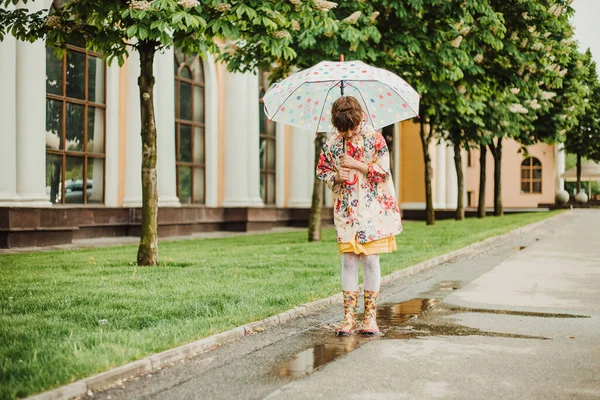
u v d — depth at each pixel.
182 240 17.95
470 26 14.13
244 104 24.33
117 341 4.98
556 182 55.41
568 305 7.08
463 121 21.59
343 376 4.32
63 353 4.62
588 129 51.75
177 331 5.35
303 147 28.33
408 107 6.09
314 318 6.42
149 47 9.70
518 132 24.20
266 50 9.52
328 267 10.15
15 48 14.84
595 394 3.94
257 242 16.67
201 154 23.50
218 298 7.05
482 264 11.26
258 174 25.09
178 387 4.11
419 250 13.09
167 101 20.41
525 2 15.18
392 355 4.89
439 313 6.62
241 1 8.91
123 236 18.86
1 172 14.50
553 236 18.14
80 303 6.70
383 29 13.68
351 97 5.62
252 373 4.41
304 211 28.12
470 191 53.19
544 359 4.77
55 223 15.42
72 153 17.81
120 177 19.34
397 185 40.53
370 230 5.57
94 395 3.96
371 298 5.66
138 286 7.88
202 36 9.50
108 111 18.97
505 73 15.82
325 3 9.30
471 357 4.82
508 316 6.45
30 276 8.78
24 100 15.22
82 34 9.34
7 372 4.10
